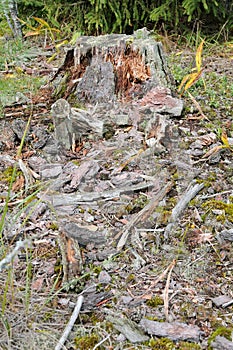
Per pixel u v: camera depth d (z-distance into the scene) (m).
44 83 4.37
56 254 2.49
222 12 5.58
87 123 3.45
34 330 2.06
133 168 3.14
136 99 3.86
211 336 2.05
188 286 2.31
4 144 3.45
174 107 3.65
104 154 3.28
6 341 1.99
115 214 2.76
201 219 2.71
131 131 3.48
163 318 2.15
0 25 5.84
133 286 2.31
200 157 3.23
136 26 5.75
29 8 6.02
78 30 5.81
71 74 4.07
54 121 3.32
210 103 3.86
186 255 2.48
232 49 5.20
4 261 1.77
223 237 2.57
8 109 3.90
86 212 2.77
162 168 3.12
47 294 2.25
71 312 2.18
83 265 2.41
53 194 2.89
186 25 5.71
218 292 2.28
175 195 2.89
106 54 3.93
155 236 2.60
